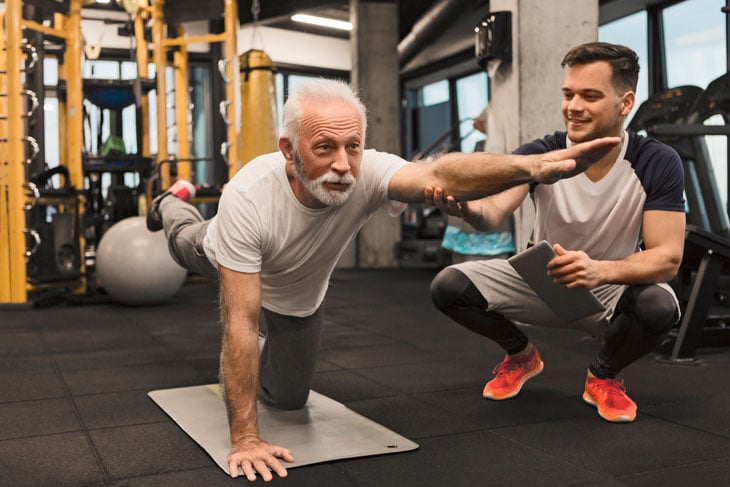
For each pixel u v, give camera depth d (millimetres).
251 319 1431
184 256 2068
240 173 1461
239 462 1403
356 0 7543
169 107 5785
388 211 1507
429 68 8883
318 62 8953
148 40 5762
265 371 1838
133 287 4281
